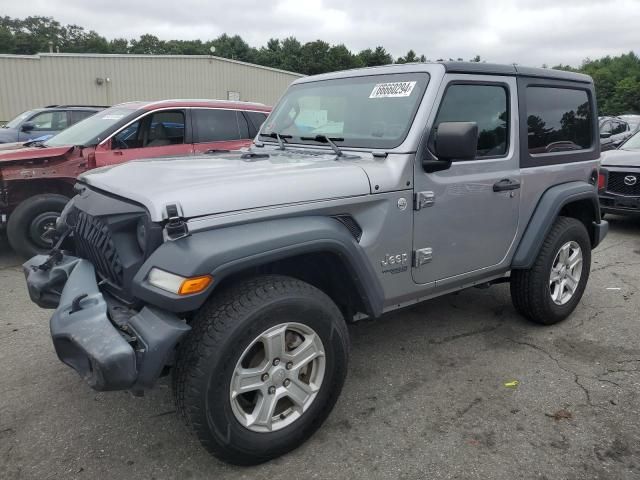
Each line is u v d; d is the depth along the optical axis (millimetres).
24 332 4246
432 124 3160
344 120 3527
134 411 3119
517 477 2562
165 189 2457
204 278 2260
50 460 2684
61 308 2541
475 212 3484
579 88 4336
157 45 96188
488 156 3584
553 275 4219
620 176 7633
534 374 3559
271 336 2500
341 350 2773
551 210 3951
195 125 7055
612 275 5812
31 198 6000
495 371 3604
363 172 2908
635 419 3033
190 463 2666
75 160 6199
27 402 3209
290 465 2652
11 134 12133
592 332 4246
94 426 2973
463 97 3381
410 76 3330
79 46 93438
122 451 2756
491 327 4336
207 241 2326
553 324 4379
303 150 3607
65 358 2469
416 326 4352
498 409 3143
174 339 2260
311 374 2748
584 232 4336
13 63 25875
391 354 3859
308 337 2662
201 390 2332
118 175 2906
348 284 2928
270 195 2543
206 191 2414
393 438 2867
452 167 3320
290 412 2705
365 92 3506
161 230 2365
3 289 5324
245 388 2490
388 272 3076
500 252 3777
